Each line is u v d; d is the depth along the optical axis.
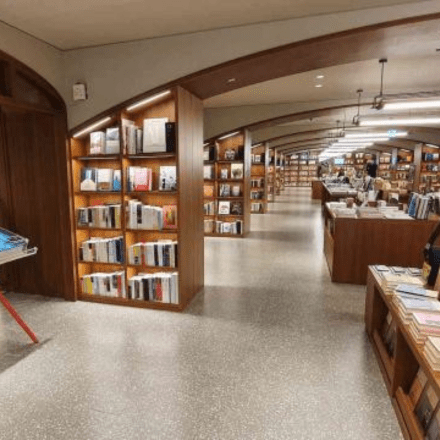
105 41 3.60
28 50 3.40
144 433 2.12
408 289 2.46
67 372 2.73
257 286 4.70
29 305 4.04
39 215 4.14
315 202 16.09
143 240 4.21
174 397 2.44
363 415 2.27
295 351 3.04
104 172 3.96
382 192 8.01
